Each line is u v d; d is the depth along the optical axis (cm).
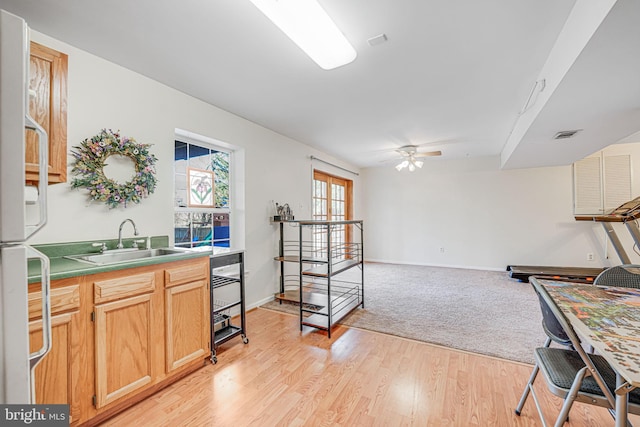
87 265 150
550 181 512
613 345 98
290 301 345
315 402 167
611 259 471
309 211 465
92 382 143
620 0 111
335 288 416
